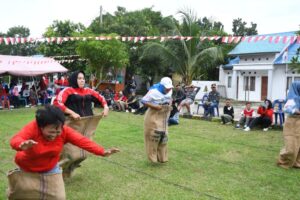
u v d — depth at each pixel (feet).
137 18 78.79
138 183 17.13
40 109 9.43
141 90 88.79
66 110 15.40
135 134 30.14
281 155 20.40
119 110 48.32
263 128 34.24
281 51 68.80
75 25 74.08
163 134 19.77
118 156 22.34
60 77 68.85
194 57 64.95
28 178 10.27
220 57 66.28
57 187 10.50
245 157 22.76
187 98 42.65
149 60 76.23
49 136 9.55
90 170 19.12
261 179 18.15
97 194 15.56
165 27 82.28
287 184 17.46
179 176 18.35
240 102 72.18
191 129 33.76
